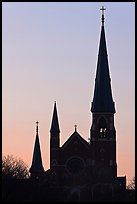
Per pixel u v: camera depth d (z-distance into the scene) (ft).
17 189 501.97
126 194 608.19
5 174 545.44
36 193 522.88
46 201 532.32
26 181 531.09
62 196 627.05
